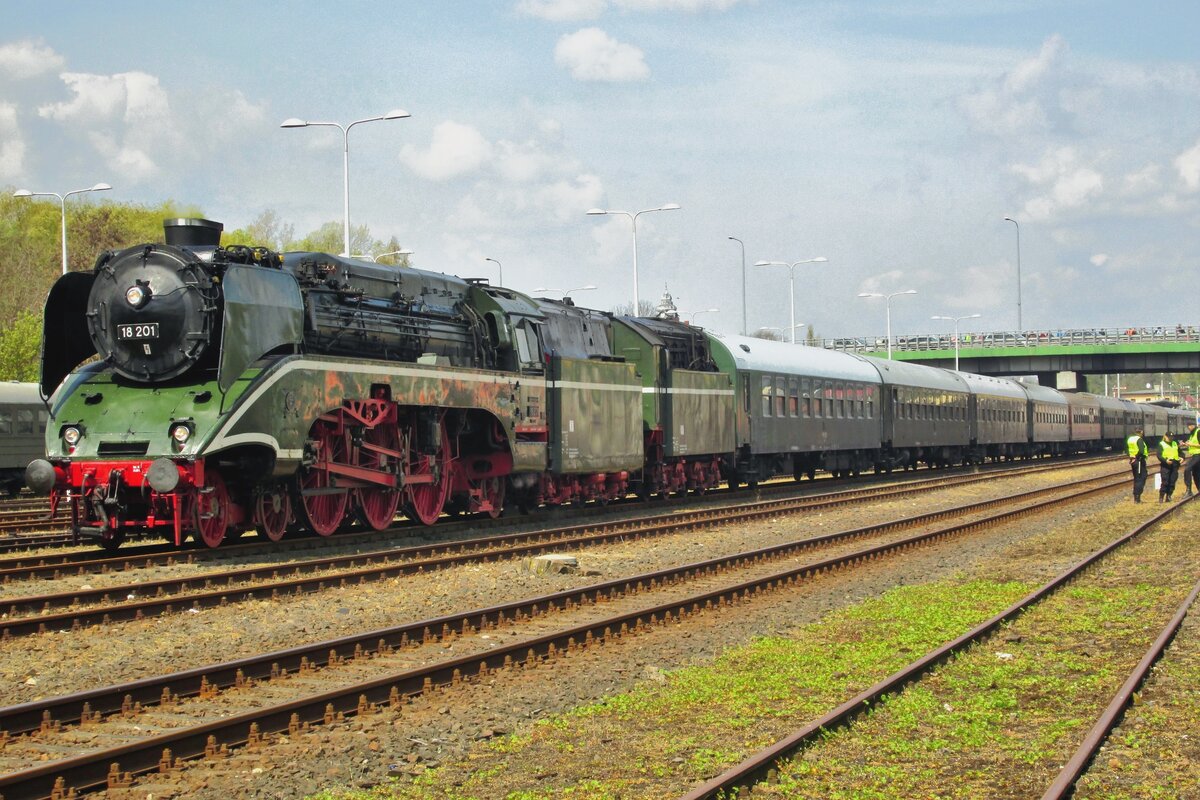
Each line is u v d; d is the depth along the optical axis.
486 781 7.54
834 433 39.38
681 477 30.80
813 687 10.01
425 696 9.52
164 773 7.48
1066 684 10.19
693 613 13.65
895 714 9.00
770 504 28.88
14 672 10.13
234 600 13.56
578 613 13.43
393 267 21.45
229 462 17.00
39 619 11.76
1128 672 10.50
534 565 16.73
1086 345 79.44
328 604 13.62
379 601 13.95
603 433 26.45
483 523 22.78
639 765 7.80
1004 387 59.91
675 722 8.93
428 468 21.27
